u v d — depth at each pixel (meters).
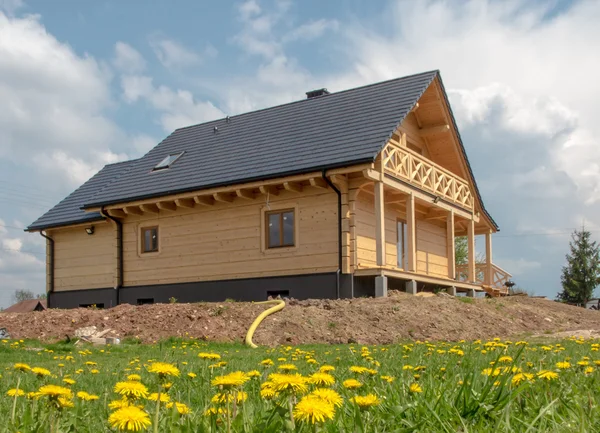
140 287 18.67
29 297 57.75
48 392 2.26
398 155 16.31
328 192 15.71
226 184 16.28
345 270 15.19
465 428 2.29
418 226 19.86
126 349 9.68
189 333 11.35
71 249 20.75
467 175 20.48
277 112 20.17
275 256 16.36
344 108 17.98
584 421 2.30
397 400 2.88
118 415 1.81
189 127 22.38
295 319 11.56
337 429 2.30
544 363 4.86
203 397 3.58
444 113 19.05
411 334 11.34
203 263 17.59
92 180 23.86
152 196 17.61
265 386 2.33
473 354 6.24
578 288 37.22
